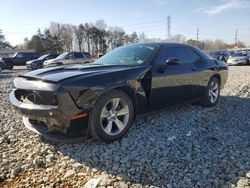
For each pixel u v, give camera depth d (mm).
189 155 3381
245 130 4391
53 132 3574
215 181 2795
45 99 3336
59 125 3320
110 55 4906
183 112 5289
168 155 3373
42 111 3268
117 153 3422
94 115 3463
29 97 3547
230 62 25578
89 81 3400
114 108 3705
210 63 5672
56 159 3359
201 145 3709
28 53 25797
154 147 3596
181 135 4059
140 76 3982
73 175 2984
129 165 3131
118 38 76688
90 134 3580
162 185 2744
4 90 9023
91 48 75125
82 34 75125
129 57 4543
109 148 3566
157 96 4309
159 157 3318
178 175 2922
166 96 4492
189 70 4973
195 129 4352
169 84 4492
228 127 4516
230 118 5039
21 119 5059
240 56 26031
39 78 3414
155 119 4781
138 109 4074
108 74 3643
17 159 3404
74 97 3266
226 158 3287
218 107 5820
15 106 3602
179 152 3461
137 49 4723
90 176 2949
